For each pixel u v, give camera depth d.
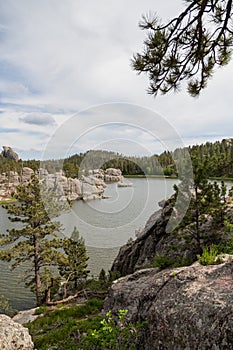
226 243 7.63
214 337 2.74
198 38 3.58
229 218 9.05
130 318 4.34
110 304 5.77
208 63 3.92
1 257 13.84
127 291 5.42
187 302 3.32
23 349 3.85
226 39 3.75
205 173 7.78
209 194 7.91
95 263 14.52
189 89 4.03
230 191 8.46
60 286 14.85
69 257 14.06
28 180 11.68
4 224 29.09
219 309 2.92
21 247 14.12
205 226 9.34
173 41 3.54
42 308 9.45
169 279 4.12
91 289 11.84
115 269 11.88
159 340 3.33
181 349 3.00
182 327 3.10
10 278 19.69
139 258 10.20
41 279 14.91
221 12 3.50
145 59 3.54
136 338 3.73
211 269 3.96
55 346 5.10
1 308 15.22
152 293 4.06
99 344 3.81
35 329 6.95
